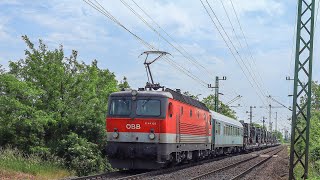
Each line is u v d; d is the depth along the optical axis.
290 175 18.61
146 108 20.27
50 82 23.58
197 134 26.48
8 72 23.81
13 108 21.69
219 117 35.59
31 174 17.47
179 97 22.80
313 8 18.02
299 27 18.19
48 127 23.08
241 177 20.94
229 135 39.66
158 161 19.97
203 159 32.56
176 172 21.31
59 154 22.23
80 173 21.50
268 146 83.75
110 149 20.44
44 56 24.22
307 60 18.22
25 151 21.47
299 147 31.03
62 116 23.70
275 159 38.44
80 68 25.20
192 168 24.14
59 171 19.48
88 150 22.41
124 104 20.55
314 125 29.78
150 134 19.95
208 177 19.84
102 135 24.48
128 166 20.53
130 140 20.14
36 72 23.69
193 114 25.45
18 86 21.97
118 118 20.45
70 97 24.03
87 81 24.80
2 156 18.77
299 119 32.41
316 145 25.95
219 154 37.28
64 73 24.25
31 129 22.12
